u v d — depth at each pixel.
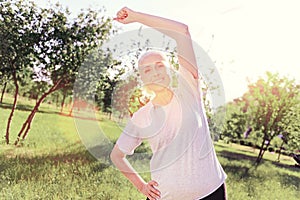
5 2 5.00
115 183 4.50
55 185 4.32
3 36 5.04
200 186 2.01
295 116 6.56
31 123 5.18
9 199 3.97
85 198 4.18
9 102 5.33
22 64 5.17
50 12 5.18
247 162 6.25
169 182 2.01
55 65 5.27
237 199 4.77
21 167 4.57
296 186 5.68
